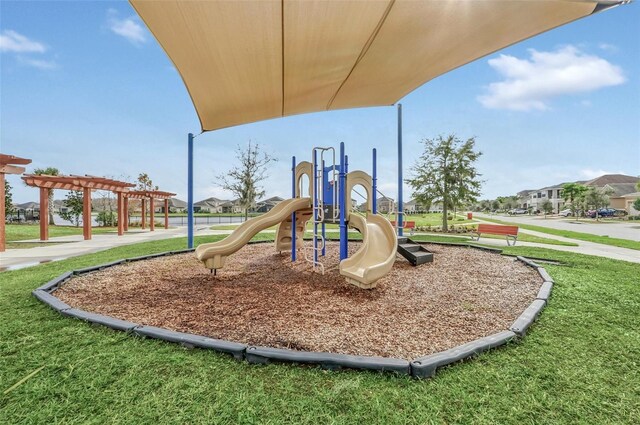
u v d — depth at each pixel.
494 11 2.72
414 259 5.95
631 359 2.33
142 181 29.77
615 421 1.68
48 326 2.89
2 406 1.79
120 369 2.14
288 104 4.95
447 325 3.02
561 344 2.56
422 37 3.23
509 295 3.99
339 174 5.11
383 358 2.15
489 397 1.86
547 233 14.94
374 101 5.70
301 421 1.65
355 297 3.93
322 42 3.06
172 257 6.88
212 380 2.01
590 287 4.23
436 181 15.98
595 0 2.45
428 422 1.64
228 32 2.54
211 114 4.52
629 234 15.66
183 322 3.06
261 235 11.97
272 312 3.36
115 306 3.54
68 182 12.57
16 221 30.25
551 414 1.72
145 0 1.98
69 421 1.66
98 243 11.31
